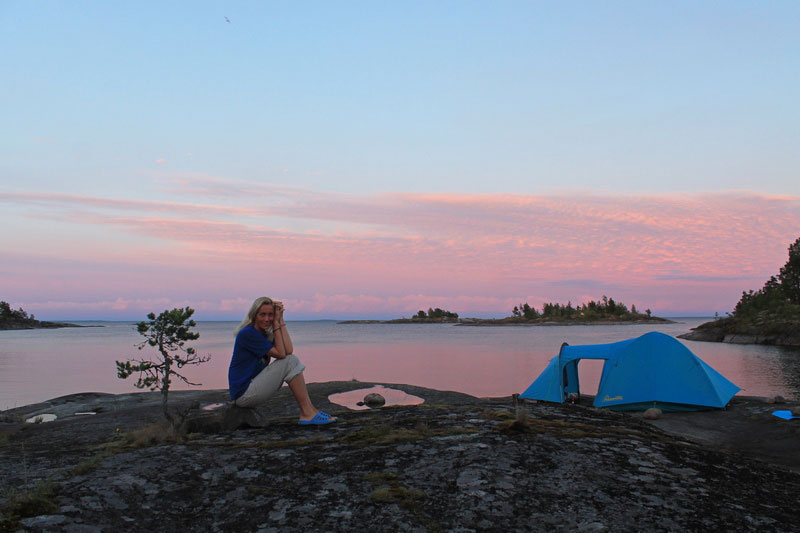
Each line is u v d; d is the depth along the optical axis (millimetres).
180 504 4316
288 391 14961
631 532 3811
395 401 14062
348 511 4168
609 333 118438
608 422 8914
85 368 35156
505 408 10312
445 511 4172
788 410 10578
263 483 4836
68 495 4289
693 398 11734
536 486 4762
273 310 7684
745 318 81938
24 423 11938
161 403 14852
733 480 5434
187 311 10016
